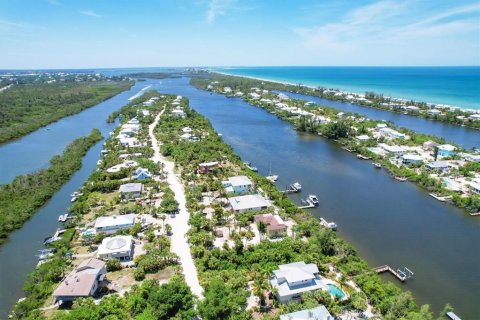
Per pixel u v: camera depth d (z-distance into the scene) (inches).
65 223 3777.1
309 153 6565.0
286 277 2600.9
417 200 4515.3
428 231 3730.3
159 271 2906.0
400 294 2463.1
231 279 2664.9
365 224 3860.7
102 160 5797.2
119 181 4729.3
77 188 4896.7
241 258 3002.0
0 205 4126.5
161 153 6264.8
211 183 4603.8
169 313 2330.2
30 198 4345.5
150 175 5022.1
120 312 2329.0
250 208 3988.7
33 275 2824.8
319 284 2642.7
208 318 2234.3
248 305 2487.7
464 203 4284.0
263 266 2883.9
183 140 6924.2
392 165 5664.4
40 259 3186.5
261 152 6604.3
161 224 3700.8
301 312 2258.9
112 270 2940.5
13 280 2938.0
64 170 5280.5
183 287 2444.6
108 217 3695.9
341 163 6003.9
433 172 5428.2
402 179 5187.0
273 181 5083.7
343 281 2728.8
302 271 2664.9
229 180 4675.2
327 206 4308.6
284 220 3821.4
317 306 2324.1
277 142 7352.4
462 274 3004.4
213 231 3528.5
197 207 4001.0
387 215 4084.6
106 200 4372.5
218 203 4178.2
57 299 2518.5
